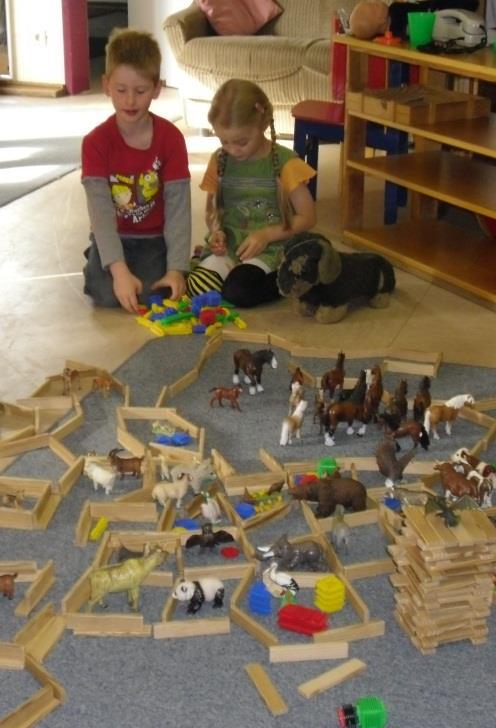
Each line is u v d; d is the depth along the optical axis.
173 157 2.57
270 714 1.24
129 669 1.31
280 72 4.18
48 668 1.31
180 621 1.37
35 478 1.76
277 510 1.63
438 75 3.23
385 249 2.92
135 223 2.63
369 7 2.90
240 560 1.53
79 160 3.99
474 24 2.72
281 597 1.43
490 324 2.48
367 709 1.20
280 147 2.69
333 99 3.46
